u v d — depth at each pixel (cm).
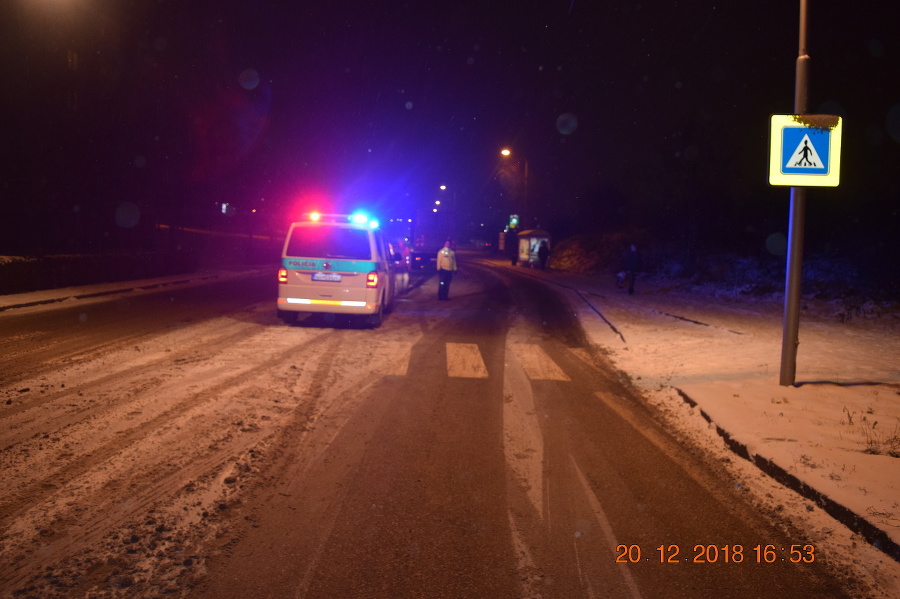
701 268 2959
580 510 486
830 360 1121
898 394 851
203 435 623
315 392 825
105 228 2947
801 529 462
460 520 460
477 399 829
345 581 372
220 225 4972
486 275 3681
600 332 1511
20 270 1791
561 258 4519
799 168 855
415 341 1270
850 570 404
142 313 1524
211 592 354
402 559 400
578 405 817
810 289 2138
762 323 1630
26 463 534
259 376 894
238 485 506
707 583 385
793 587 383
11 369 880
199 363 964
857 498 486
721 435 679
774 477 562
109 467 530
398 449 614
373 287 1384
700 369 1042
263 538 420
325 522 448
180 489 491
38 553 388
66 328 1254
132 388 795
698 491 531
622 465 591
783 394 847
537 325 1605
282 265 1388
